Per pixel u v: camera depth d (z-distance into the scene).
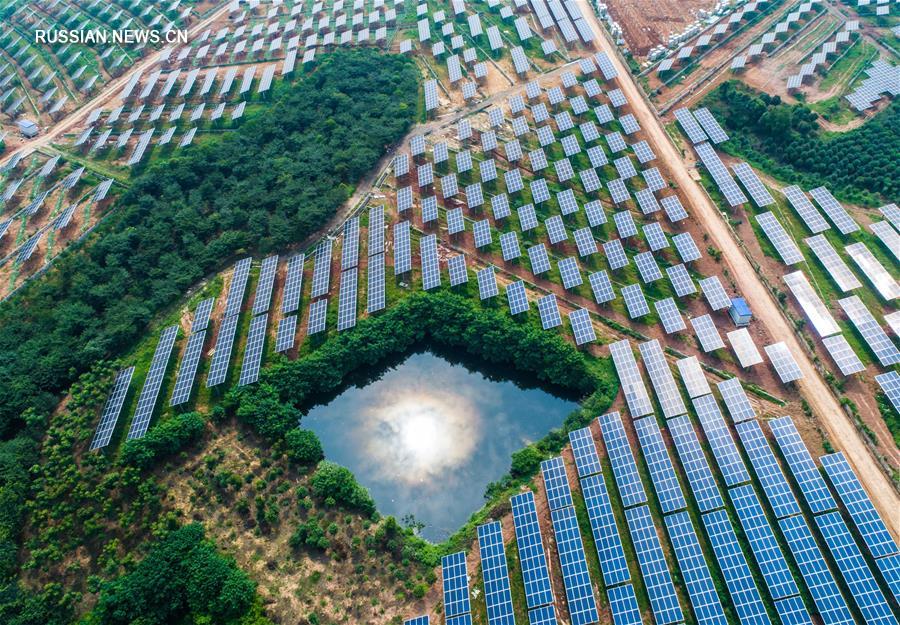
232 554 70.38
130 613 63.81
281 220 105.38
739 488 65.12
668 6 141.00
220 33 167.00
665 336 82.19
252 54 156.38
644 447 70.56
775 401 73.19
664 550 63.62
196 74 151.25
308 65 145.88
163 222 107.94
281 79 144.75
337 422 85.56
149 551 70.31
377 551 69.62
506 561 65.56
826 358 75.31
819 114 104.75
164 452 78.94
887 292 78.12
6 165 132.75
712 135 104.62
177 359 90.81
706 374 77.38
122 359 91.94
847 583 56.97
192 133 131.00
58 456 77.62
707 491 65.69
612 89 120.62
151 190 115.56
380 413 85.88
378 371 90.75
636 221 96.31
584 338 82.31
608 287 86.81
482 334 86.00
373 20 157.75
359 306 94.38
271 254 104.75
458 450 80.19
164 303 98.62
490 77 131.75
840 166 95.81
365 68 137.12
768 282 83.88
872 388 71.56
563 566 63.28
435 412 84.81
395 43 148.62
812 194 91.50
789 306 81.12
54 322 94.94
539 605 61.12
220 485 76.19
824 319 77.50
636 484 67.62
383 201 111.38
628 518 65.44
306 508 73.75
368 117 124.56
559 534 65.56
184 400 83.81
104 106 148.12
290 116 126.44
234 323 92.38
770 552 60.38
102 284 99.81
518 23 140.38
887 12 120.38
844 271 81.00
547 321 84.94
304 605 65.88
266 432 80.00
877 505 63.47
